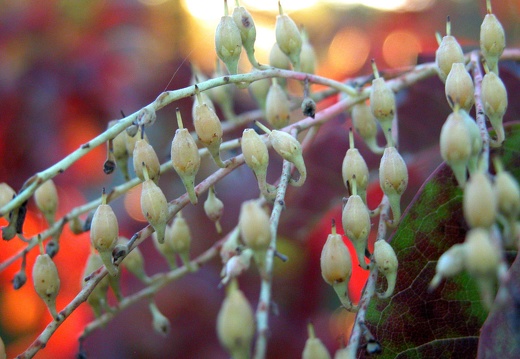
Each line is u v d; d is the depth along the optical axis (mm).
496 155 131
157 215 120
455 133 103
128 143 143
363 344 121
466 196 93
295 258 199
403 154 187
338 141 198
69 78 220
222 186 210
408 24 241
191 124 216
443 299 125
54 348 208
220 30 130
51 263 123
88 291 124
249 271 200
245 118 176
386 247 116
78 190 222
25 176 217
